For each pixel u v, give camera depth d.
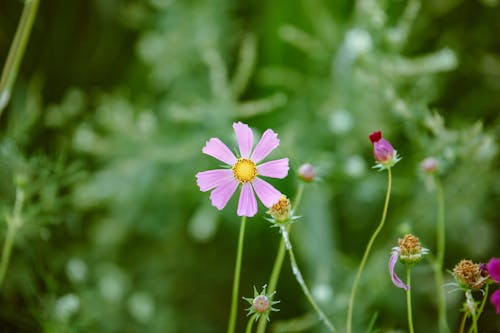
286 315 1.36
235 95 1.34
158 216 1.44
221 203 0.93
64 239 1.35
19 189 1.05
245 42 1.42
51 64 1.49
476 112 1.49
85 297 1.27
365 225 1.43
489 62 1.47
